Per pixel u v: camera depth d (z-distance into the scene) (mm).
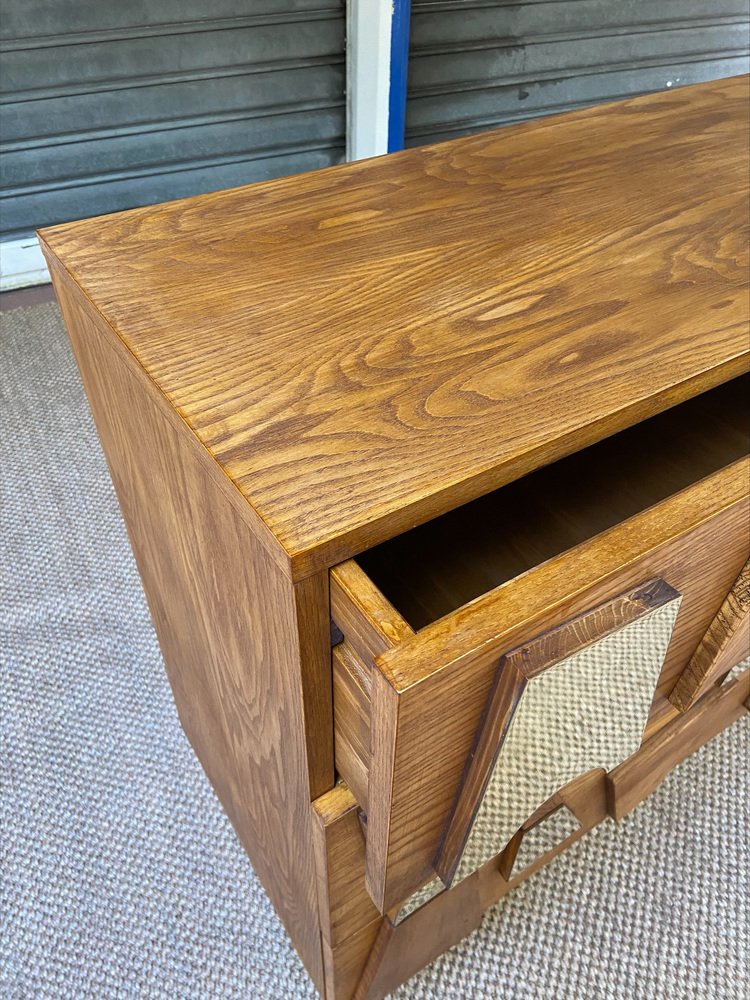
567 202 646
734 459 640
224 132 1706
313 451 394
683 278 541
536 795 457
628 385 441
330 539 348
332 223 614
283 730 493
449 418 416
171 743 945
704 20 2070
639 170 698
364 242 588
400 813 399
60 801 888
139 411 500
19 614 1079
